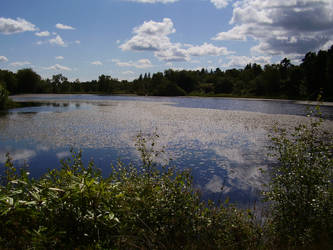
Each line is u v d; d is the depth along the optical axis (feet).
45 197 8.59
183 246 10.00
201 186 24.53
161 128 57.67
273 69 271.69
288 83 241.14
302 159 13.57
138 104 144.66
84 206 8.52
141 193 11.12
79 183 8.59
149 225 10.41
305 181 12.79
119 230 8.85
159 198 11.58
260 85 281.33
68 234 8.25
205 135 50.19
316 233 11.25
